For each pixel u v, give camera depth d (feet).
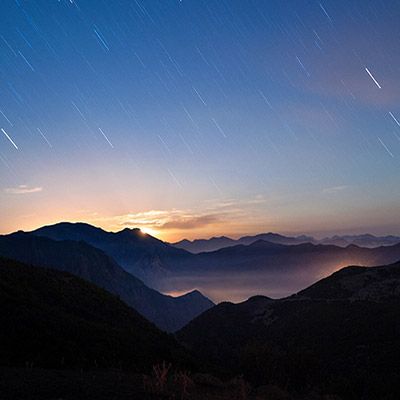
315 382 108.27
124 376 45.85
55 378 41.29
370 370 144.87
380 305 224.53
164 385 39.91
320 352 183.01
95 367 61.67
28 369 47.11
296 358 112.88
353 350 173.37
